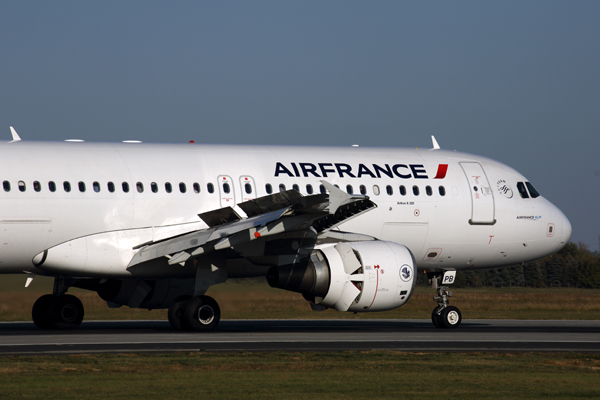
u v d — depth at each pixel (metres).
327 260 69.38
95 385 38.53
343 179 77.19
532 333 74.19
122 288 78.06
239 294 118.50
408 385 40.03
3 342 57.94
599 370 46.44
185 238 66.50
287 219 63.25
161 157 72.19
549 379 42.59
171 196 70.69
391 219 78.38
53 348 53.47
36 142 69.50
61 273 69.25
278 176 74.94
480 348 57.53
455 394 37.84
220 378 41.06
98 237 68.25
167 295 78.19
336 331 74.69
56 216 66.56
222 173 73.19
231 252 69.88
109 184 68.81
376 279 69.94
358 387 39.19
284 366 45.47
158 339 60.88
